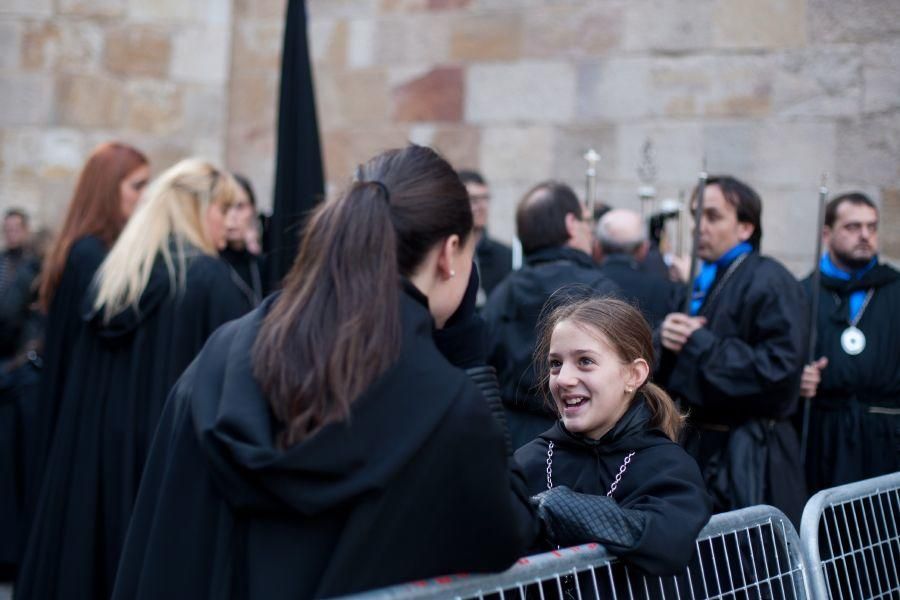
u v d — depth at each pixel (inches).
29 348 220.8
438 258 69.4
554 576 71.9
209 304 148.8
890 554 103.9
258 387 63.6
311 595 61.6
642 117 244.5
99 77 285.9
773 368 136.1
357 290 63.6
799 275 228.5
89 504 146.2
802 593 90.7
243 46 283.9
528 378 140.3
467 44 262.4
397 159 70.4
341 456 60.4
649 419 94.0
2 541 213.9
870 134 223.8
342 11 272.8
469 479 63.3
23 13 285.4
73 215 161.3
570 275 143.9
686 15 241.4
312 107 168.9
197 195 152.8
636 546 75.9
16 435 216.8
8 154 285.6
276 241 166.6
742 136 234.8
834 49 227.9
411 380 62.8
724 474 138.4
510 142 257.1
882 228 222.2
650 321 148.8
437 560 63.9
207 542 65.5
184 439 67.5
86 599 145.0
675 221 237.6
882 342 156.3
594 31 250.5
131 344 148.0
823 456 155.7
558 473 94.8
